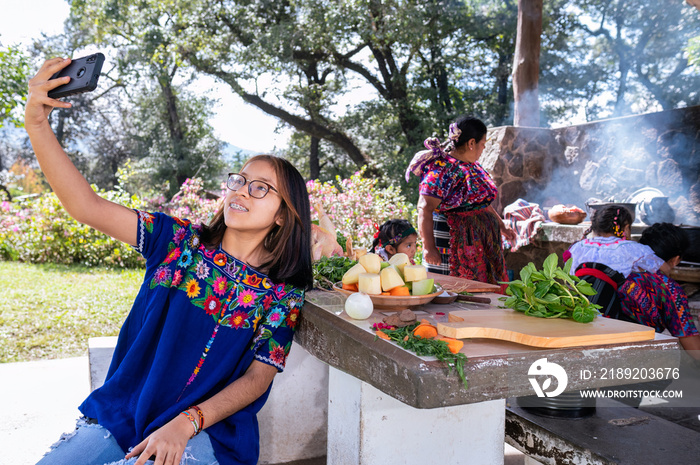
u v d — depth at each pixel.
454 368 1.20
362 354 1.38
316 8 16.59
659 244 2.57
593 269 2.46
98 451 1.48
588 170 6.21
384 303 1.75
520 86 6.55
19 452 2.60
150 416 1.52
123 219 1.62
